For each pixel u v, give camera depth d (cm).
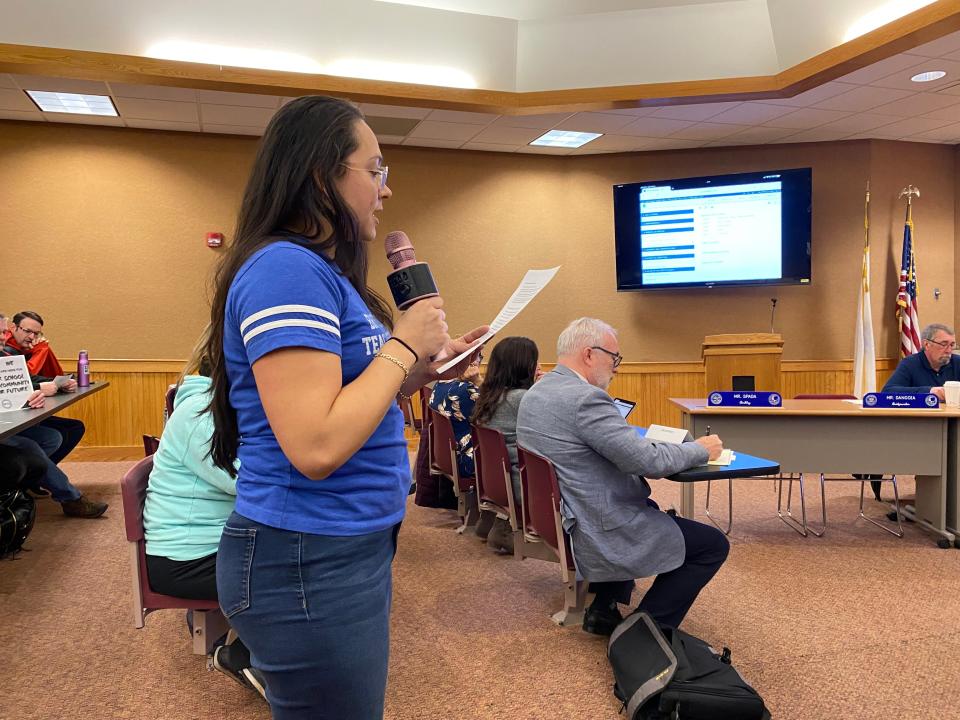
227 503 198
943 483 391
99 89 516
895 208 718
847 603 303
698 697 196
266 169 90
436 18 524
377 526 89
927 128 663
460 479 391
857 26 475
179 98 537
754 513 454
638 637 223
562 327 734
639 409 735
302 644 85
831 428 397
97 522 430
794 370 724
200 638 207
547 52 549
